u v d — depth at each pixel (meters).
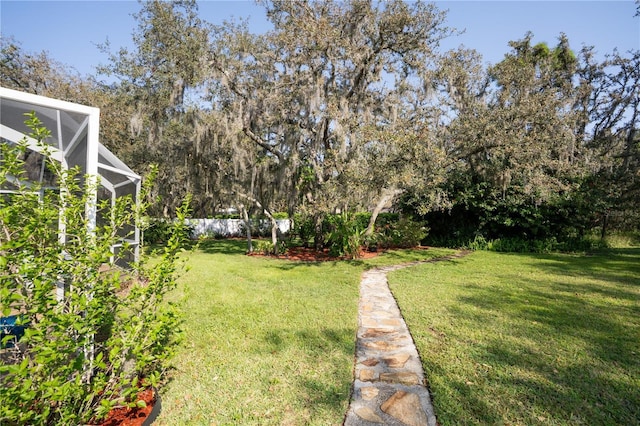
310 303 5.26
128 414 2.38
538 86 13.46
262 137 11.43
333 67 10.07
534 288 6.26
